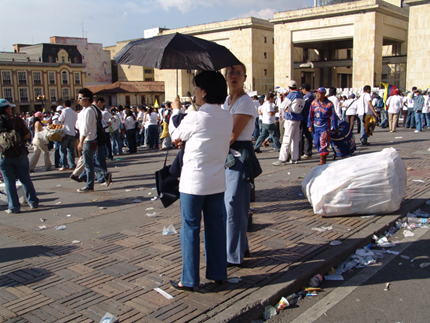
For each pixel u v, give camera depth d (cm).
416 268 409
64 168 1157
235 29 5034
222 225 350
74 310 317
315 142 906
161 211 617
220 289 347
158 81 7644
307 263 396
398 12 4072
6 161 632
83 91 784
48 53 6644
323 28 4109
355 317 322
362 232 482
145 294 341
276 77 4466
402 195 560
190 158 328
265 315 324
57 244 477
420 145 1230
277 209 594
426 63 3356
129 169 1093
